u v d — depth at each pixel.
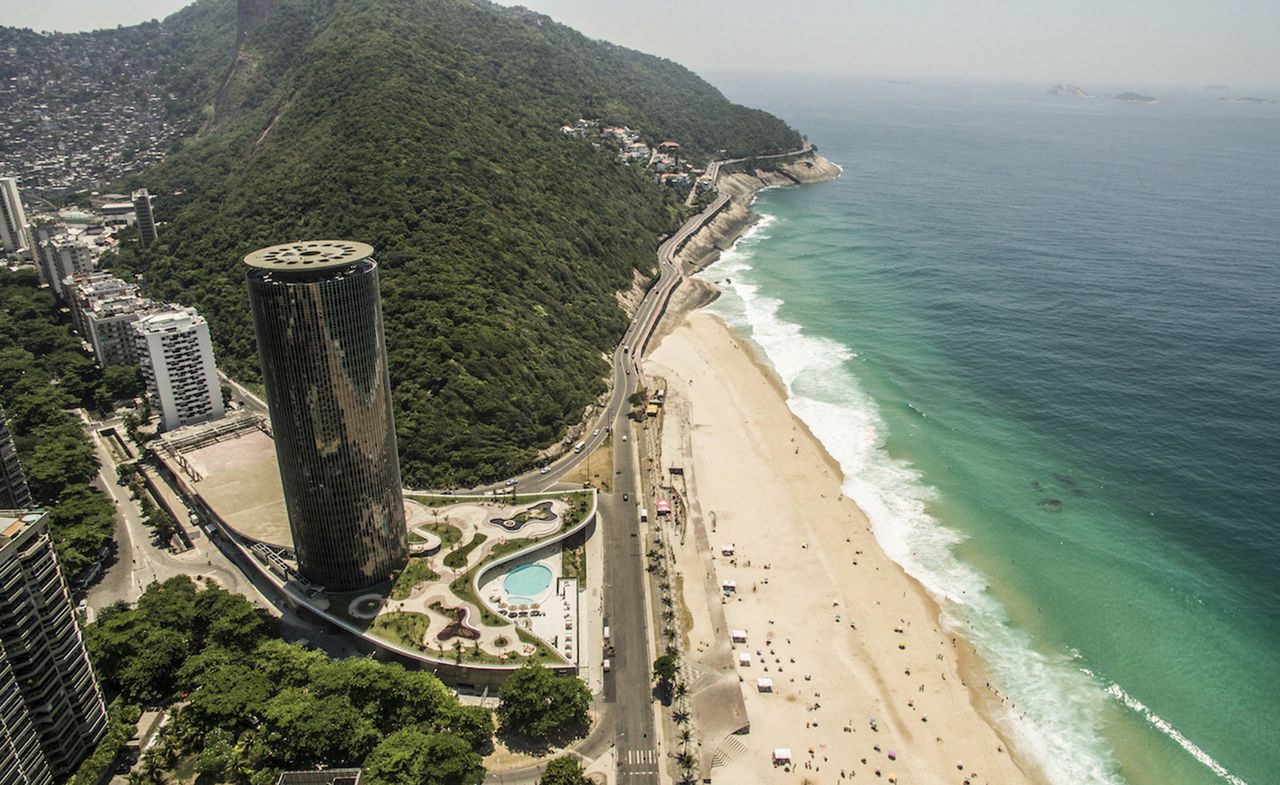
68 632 127.62
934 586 182.62
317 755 126.75
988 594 180.00
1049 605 176.12
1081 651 164.25
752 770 136.25
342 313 141.00
